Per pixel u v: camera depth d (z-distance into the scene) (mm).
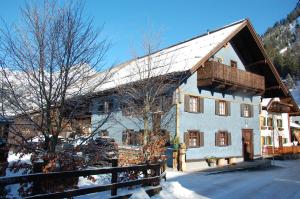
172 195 9477
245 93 26031
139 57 16453
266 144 35469
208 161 21750
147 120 13648
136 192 8375
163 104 15336
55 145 7223
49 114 7152
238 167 20812
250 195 10477
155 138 12320
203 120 22094
